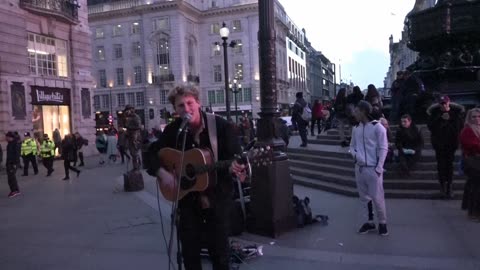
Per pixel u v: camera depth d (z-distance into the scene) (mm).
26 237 7023
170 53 64000
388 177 8992
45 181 14969
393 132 11453
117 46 68000
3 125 21125
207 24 69188
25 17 22875
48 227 7707
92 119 27938
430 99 12375
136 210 8883
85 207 9523
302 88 100750
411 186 8617
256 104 66250
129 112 12125
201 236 3543
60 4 25000
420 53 14484
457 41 13305
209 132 3500
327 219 6996
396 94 13031
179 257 3514
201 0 71125
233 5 66812
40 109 23969
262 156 3379
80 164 20375
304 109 13367
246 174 3312
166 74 64062
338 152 11148
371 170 6098
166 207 9047
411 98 12609
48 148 16734
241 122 19594
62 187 13125
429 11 13453
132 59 66938
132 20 66562
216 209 3465
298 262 5234
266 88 6488
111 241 6551
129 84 67250
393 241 5859
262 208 6352
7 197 11523
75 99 26484
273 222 6227
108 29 68188
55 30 25078
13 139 11789
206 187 3344
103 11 67625
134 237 6723
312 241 6016
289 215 6523
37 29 23812
